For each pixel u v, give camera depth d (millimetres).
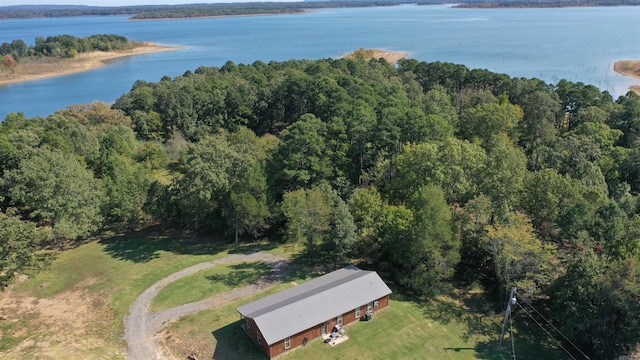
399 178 61250
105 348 41969
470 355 41594
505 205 51625
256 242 64250
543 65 195250
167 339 43188
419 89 119438
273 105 121125
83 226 60250
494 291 51844
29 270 48281
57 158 63094
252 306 44281
